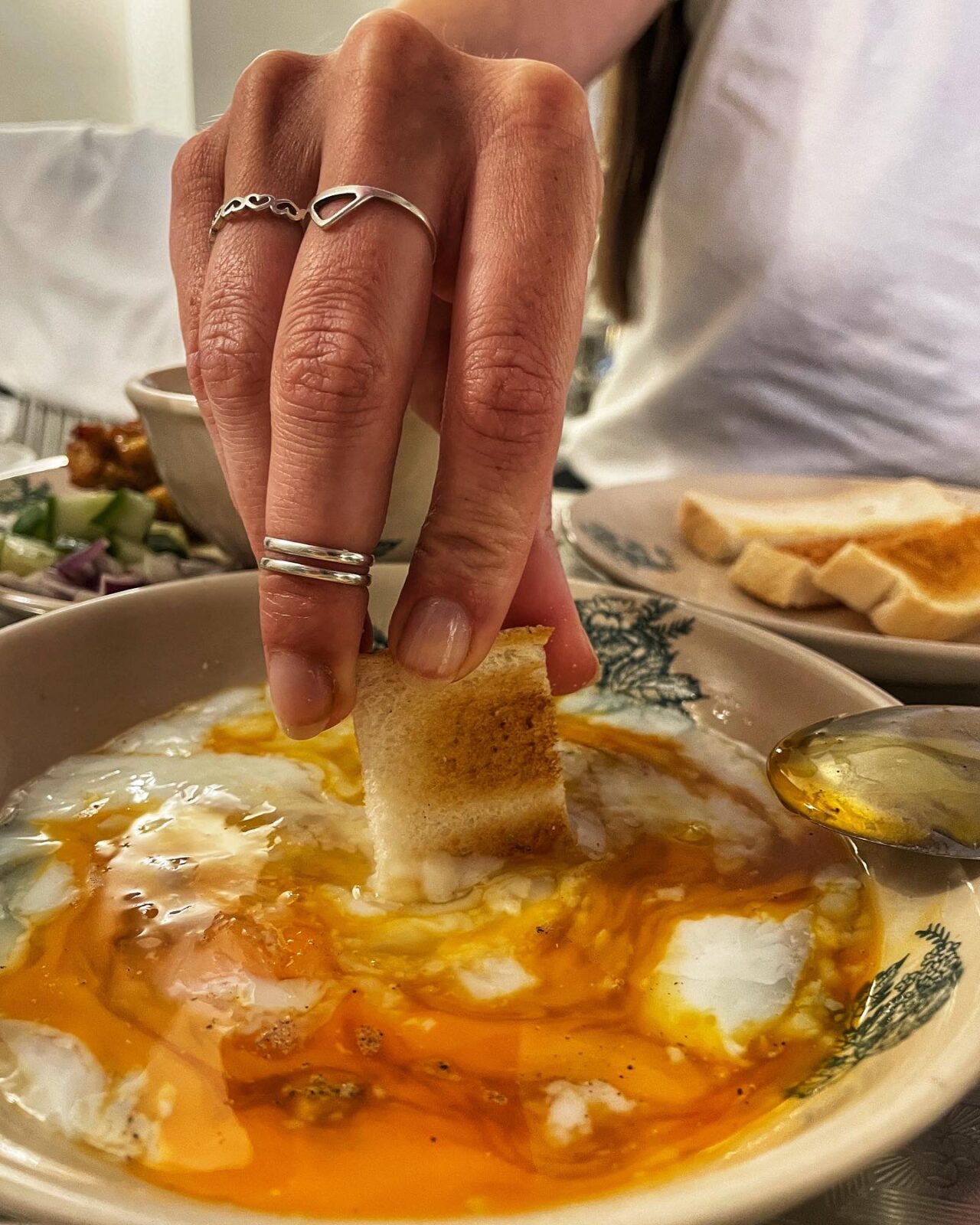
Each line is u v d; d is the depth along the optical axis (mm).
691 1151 124
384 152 144
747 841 190
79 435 338
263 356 157
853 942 162
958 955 137
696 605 251
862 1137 100
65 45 796
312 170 161
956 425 484
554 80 153
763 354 502
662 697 237
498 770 176
